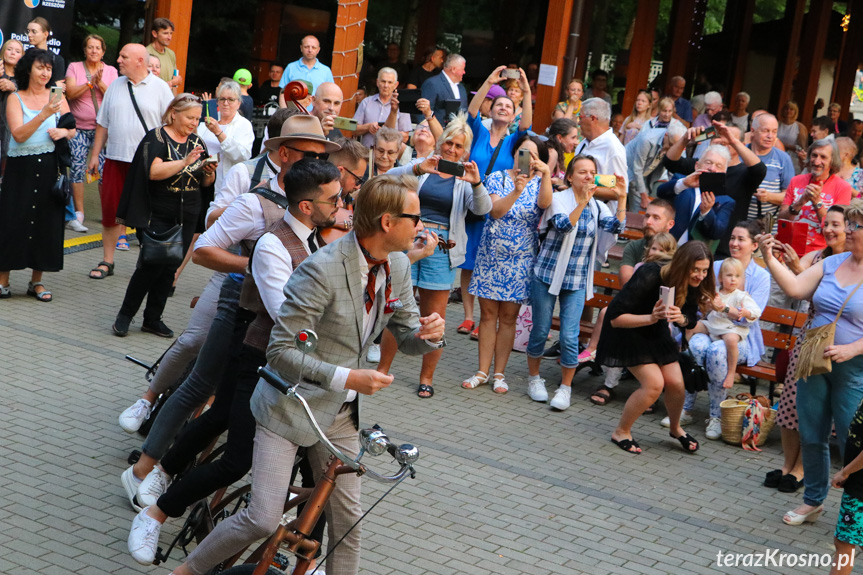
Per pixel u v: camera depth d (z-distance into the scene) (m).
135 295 7.89
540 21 16.45
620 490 6.30
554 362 8.90
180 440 4.63
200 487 4.17
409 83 13.11
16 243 8.38
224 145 9.27
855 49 21.47
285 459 3.80
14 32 11.16
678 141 9.29
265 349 4.06
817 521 6.16
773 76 20.16
